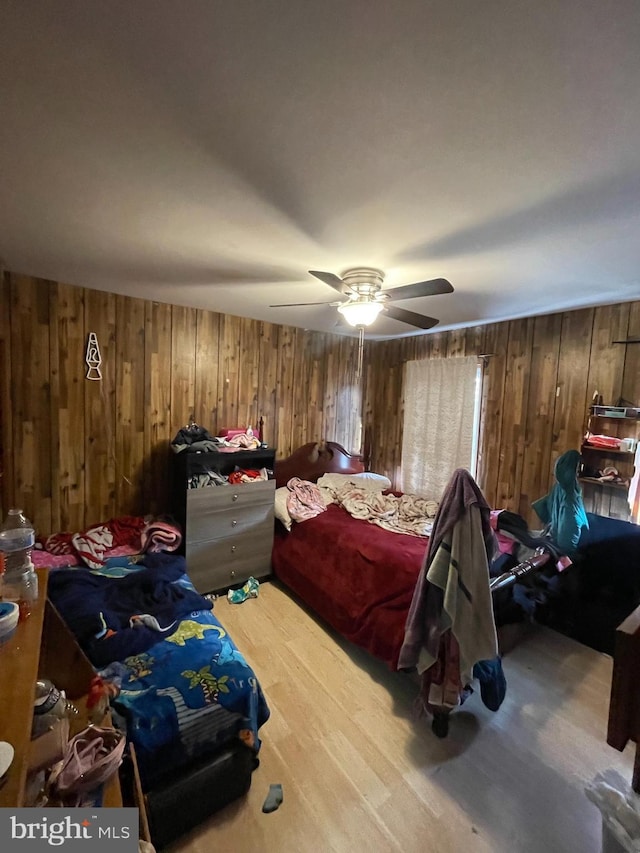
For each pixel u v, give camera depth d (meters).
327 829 1.41
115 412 2.87
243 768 1.47
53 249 1.90
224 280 2.35
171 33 0.75
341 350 4.15
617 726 0.94
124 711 1.31
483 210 1.41
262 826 1.41
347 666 2.27
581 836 1.40
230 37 0.76
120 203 1.42
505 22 0.71
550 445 2.98
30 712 0.82
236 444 3.13
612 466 2.63
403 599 2.14
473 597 1.64
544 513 2.73
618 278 2.12
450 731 1.84
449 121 0.96
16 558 1.34
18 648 1.04
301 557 2.96
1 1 0.69
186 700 1.39
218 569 2.98
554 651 2.47
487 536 1.72
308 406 3.95
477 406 3.44
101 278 2.40
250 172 1.21
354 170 1.19
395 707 1.98
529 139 1.02
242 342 3.45
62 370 2.64
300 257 1.91
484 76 0.83
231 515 3.00
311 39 0.75
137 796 1.08
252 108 0.94
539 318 3.03
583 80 0.83
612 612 2.48
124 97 0.92
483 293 2.43
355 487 3.72
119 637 1.63
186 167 1.20
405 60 0.80
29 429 2.55
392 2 0.68
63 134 1.05
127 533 2.76
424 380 3.82
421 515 3.12
